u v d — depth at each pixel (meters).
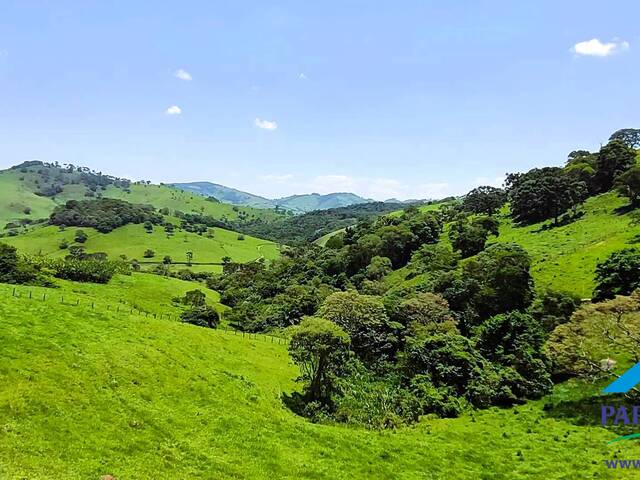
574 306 70.38
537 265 95.81
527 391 57.09
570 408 51.25
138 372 40.44
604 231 108.50
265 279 159.62
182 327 59.56
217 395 43.28
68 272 105.81
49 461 25.38
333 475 33.81
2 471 23.09
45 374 33.91
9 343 36.22
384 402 55.41
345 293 77.44
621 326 52.19
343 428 45.97
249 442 36.38
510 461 39.34
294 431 41.28
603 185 144.75
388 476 35.25
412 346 66.25
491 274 82.44
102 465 26.73
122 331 47.75
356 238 174.50
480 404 56.44
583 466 36.94
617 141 146.12
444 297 85.81
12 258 89.88
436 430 48.44
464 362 60.38
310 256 175.62
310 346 53.31
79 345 40.34
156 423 34.22
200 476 29.17
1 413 28.17
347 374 62.78
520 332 66.06
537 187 140.00
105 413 32.66
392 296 88.31
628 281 65.38
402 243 144.75
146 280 125.44
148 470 27.86
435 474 36.44
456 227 147.88
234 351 59.41
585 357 53.94
